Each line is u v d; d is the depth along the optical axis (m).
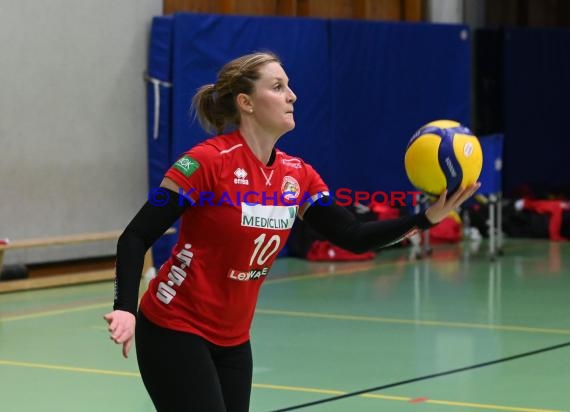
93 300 23.17
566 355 16.44
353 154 31.39
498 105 37.53
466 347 17.20
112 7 27.14
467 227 34.69
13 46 25.44
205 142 7.84
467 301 22.19
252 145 7.90
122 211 27.59
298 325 19.58
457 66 33.81
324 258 29.58
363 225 8.08
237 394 7.94
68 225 26.61
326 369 15.59
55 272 26.61
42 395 14.15
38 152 26.00
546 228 34.69
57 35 26.19
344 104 31.09
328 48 30.66
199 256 7.71
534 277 25.72
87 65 26.77
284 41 29.61
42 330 19.33
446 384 14.43
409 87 32.66
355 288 24.39
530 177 37.84
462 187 7.72
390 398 13.59
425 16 34.91
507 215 35.34
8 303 22.84
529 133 37.72
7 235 25.52
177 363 7.63
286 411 12.90
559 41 38.38
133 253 7.47
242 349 8.03
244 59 7.95
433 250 31.89
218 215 7.63
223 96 7.98
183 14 27.56
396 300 22.47
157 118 27.61
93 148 26.97
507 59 37.03
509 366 15.62
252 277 7.87
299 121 30.02
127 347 7.31
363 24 31.47
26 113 25.75
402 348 17.19
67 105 26.44
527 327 19.03
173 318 7.71
